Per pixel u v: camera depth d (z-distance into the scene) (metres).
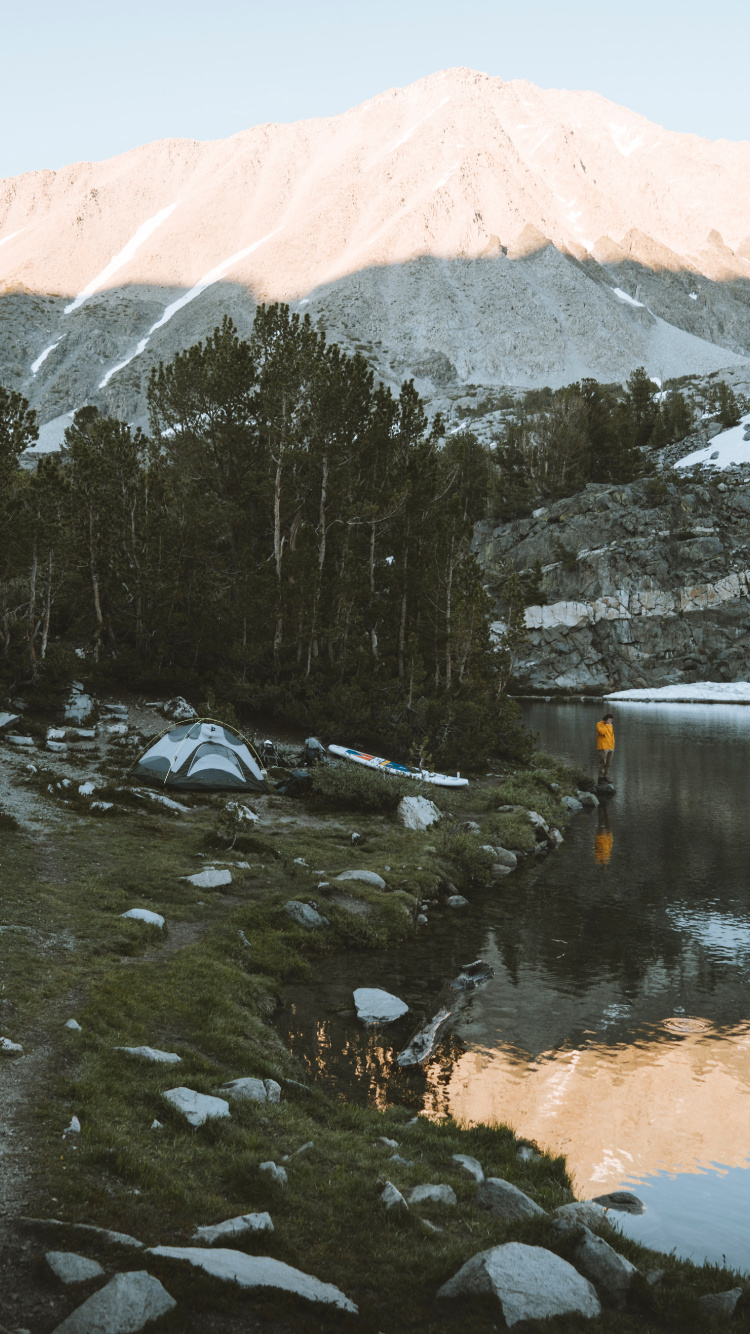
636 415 148.62
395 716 31.09
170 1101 7.05
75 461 33.91
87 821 18.00
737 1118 9.06
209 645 33.06
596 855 22.05
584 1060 10.41
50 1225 4.81
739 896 18.19
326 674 32.75
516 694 92.94
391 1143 7.61
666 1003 12.37
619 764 39.03
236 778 23.17
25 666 29.28
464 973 13.03
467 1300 4.82
